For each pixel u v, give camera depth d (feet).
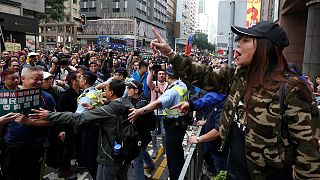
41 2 133.28
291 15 50.62
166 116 14.62
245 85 5.42
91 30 266.16
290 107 4.86
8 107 10.34
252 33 5.23
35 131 12.23
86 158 15.58
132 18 275.59
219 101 10.77
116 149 11.43
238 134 5.58
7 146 11.93
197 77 6.99
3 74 14.20
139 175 14.94
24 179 12.38
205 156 14.26
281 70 5.13
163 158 21.21
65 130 16.06
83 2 303.27
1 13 96.43
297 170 5.04
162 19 374.02
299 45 50.24
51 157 16.60
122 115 11.70
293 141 5.00
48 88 18.34
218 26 40.78
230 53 35.40
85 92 15.08
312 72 30.81
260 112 5.03
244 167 5.61
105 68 35.60
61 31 254.88
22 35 109.60
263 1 85.87
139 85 15.23
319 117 5.13
